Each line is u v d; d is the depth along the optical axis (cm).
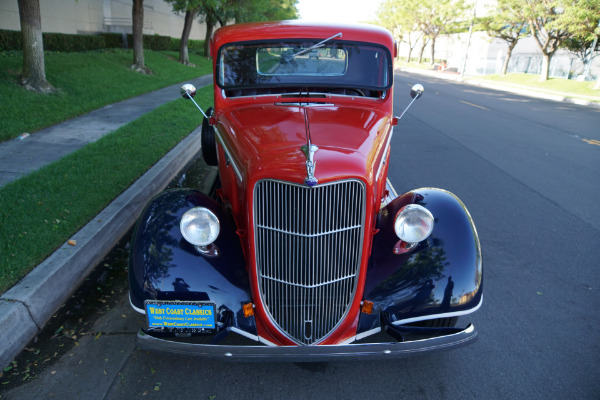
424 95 1888
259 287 247
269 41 356
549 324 334
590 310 353
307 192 224
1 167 554
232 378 272
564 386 273
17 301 292
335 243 239
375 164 261
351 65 361
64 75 1185
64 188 484
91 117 890
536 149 905
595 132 1156
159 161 616
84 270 368
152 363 282
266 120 302
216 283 251
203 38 4253
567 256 439
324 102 352
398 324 253
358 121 306
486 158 808
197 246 257
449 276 252
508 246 457
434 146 890
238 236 280
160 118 889
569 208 568
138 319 320
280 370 280
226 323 247
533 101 1930
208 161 608
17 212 417
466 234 268
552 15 2564
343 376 277
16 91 911
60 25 2147
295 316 253
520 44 4016
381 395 262
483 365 290
